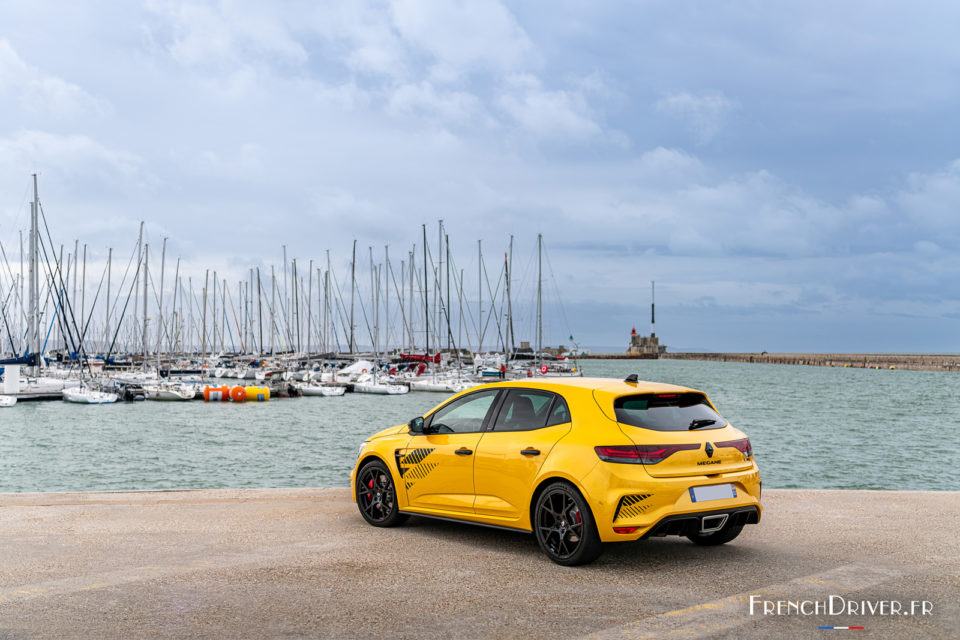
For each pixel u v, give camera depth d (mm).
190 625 5223
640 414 6832
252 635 5047
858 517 8914
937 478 25875
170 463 28688
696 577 6438
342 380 71188
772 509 9375
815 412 54312
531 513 7105
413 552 7262
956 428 43031
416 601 5770
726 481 6793
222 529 8250
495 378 69750
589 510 6578
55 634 5035
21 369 64125
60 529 8219
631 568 6719
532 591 6023
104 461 29188
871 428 42938
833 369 172750
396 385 68188
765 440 36719
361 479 8641
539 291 76438
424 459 8008
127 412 50688
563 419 7047
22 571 6535
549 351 89188
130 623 5254
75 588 6047
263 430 40375
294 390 64125
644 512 6445
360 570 6613
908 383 104875
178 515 8969
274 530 8211
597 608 5621
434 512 7934
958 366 157625
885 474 26656
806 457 30750
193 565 6758
